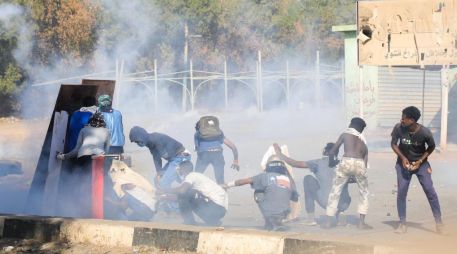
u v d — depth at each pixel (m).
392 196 17.80
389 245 10.24
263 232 11.28
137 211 13.88
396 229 13.23
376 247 10.19
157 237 11.70
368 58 27.88
